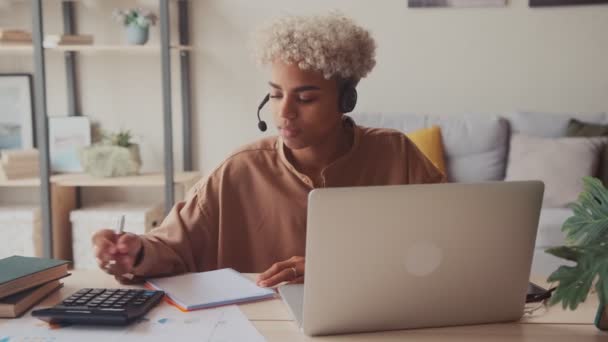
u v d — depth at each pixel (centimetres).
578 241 96
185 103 358
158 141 365
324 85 127
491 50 346
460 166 322
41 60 314
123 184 324
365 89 355
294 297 110
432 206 93
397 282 96
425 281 97
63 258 346
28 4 357
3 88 361
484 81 349
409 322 100
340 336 97
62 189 344
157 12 355
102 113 365
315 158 141
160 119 363
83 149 333
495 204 95
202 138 365
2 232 332
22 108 362
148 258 122
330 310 95
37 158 343
